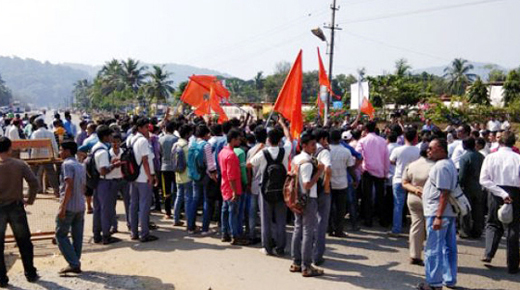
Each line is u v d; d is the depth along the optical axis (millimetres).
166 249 7609
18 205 6008
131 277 6340
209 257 7203
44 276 6348
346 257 7301
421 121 37781
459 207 5805
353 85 15188
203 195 8609
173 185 9836
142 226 7965
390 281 6266
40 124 11758
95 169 7715
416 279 6359
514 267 6609
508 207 6387
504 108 39969
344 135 10719
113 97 90438
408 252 7574
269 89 100000
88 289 5895
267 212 7254
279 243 7305
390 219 9305
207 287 6016
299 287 6016
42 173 11680
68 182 6219
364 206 9242
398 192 8336
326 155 6590
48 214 9688
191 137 8945
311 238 6367
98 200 7910
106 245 7836
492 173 6656
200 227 8992
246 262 6988
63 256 6602
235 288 5980
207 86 12906
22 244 6043
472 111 39094
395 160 8289
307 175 6223
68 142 6363
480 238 8562
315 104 36906
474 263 7109
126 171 7770
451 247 6023
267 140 7625
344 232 8797
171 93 83000
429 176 5906
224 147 7852
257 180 7793
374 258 7262
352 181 8750
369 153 8914
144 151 7828
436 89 90938
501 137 6723
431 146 5848
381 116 40125
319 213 6848
